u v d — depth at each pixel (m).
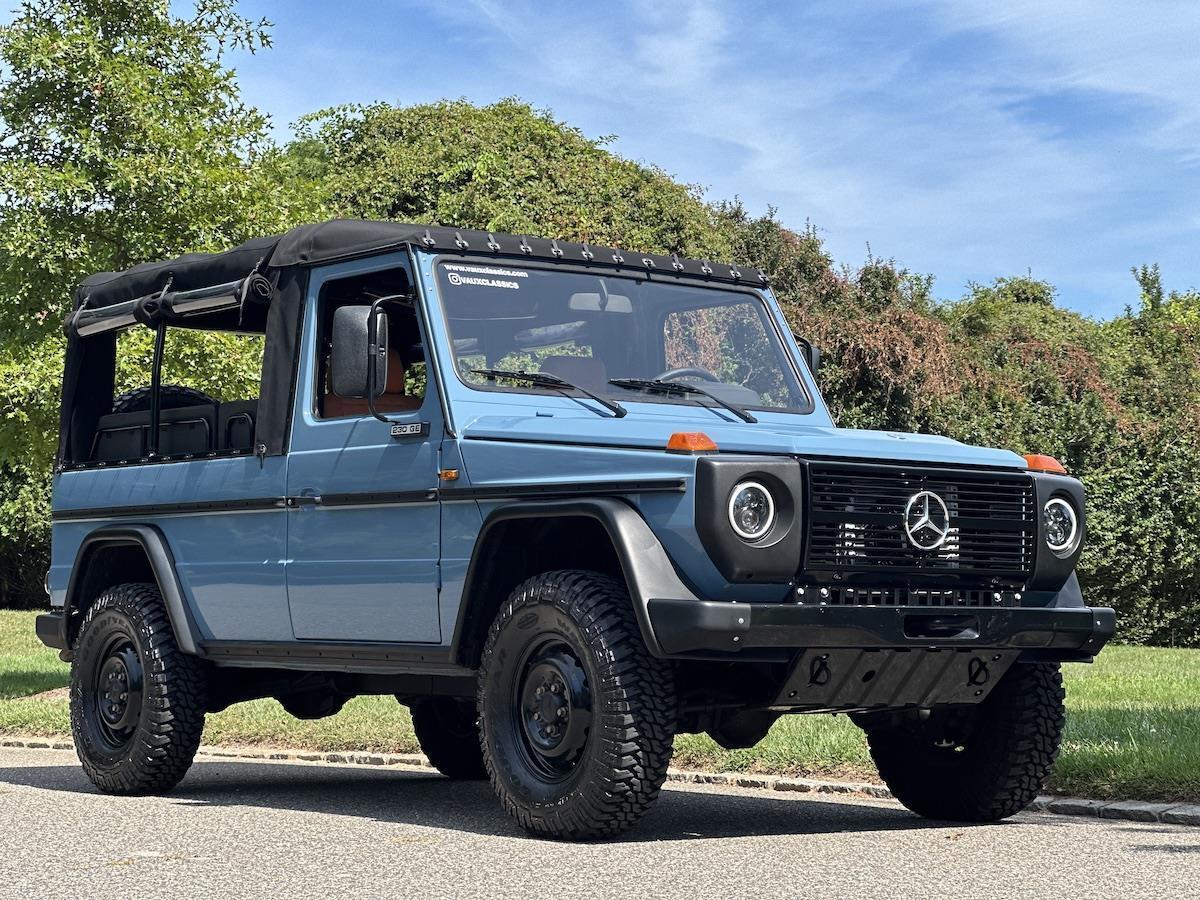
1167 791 7.31
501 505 6.46
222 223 14.80
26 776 9.44
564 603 6.19
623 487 6.08
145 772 8.23
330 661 7.48
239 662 8.05
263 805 7.83
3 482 28.03
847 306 21.69
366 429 7.13
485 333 7.01
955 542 6.29
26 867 5.79
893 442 6.43
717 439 6.17
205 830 6.74
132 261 14.74
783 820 7.11
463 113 21.14
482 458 6.57
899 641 6.12
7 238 14.12
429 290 6.96
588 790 6.06
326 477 7.30
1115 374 25.33
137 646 8.34
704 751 9.02
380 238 7.21
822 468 6.04
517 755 6.41
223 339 13.91
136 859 5.95
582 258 7.41
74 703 8.68
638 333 7.44
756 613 5.80
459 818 7.23
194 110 15.02
